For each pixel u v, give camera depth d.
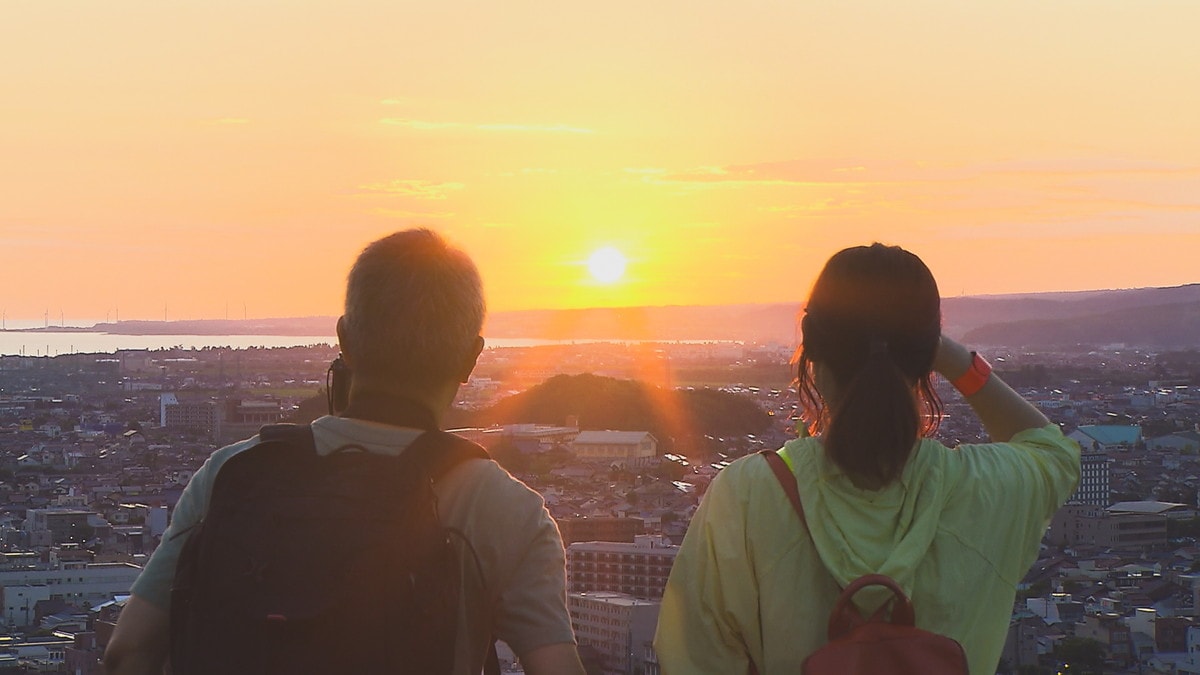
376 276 2.43
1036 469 2.52
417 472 2.32
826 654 2.32
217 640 2.24
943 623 2.40
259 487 2.30
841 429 2.38
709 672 2.48
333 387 2.56
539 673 2.34
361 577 2.24
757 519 2.44
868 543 2.40
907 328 2.45
